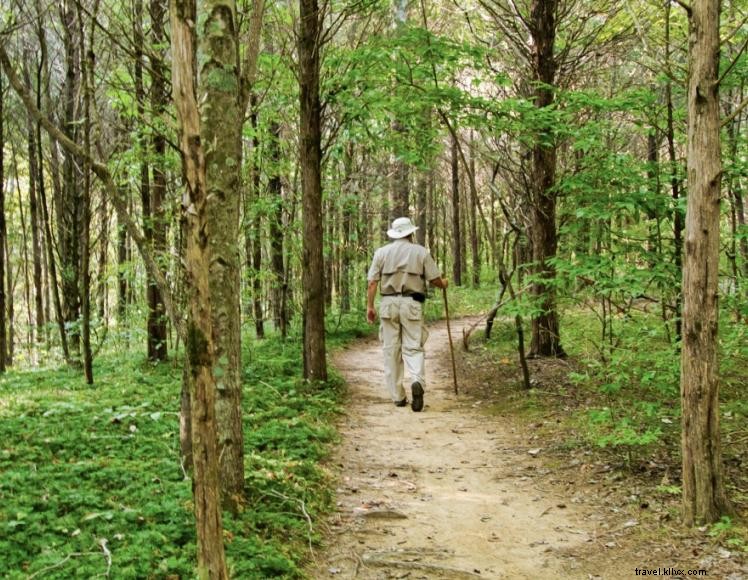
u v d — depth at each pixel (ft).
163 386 27.58
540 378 29.73
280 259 43.68
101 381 29.30
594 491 16.87
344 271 59.93
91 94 13.42
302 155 28.19
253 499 14.89
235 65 13.30
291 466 17.48
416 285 26.89
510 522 15.38
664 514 14.90
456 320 64.08
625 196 22.00
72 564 11.21
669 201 22.17
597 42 34.71
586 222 24.82
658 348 22.94
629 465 17.97
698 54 13.79
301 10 27.14
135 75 25.67
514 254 35.91
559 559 13.43
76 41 30.55
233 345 14.30
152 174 32.24
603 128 25.61
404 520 15.48
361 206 59.47
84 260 28.09
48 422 20.54
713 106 13.79
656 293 24.84
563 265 22.54
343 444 21.45
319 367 28.55
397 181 59.31
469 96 25.99
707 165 13.80
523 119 26.37
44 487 14.64
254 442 19.45
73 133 30.22
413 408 26.37
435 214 107.65
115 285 50.34
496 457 20.34
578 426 22.12
